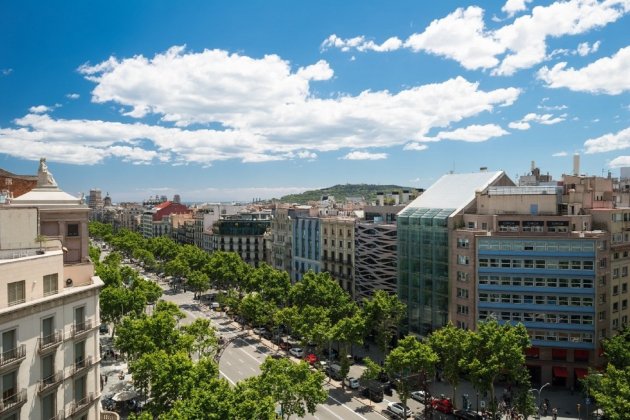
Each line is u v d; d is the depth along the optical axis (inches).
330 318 3513.8
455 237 3287.4
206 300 5600.4
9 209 1708.9
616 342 2522.1
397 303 3255.4
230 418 1562.5
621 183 5413.4
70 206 2229.3
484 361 2351.1
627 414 1781.5
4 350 1387.8
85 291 1697.8
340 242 4490.7
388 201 5078.7
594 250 2940.5
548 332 2992.1
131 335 2642.7
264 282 4490.7
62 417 1588.3
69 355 1631.4
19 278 1440.7
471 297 3181.6
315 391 2075.5
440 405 2588.6
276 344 3858.3
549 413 2581.2
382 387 2800.2
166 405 1985.7
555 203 3230.8
